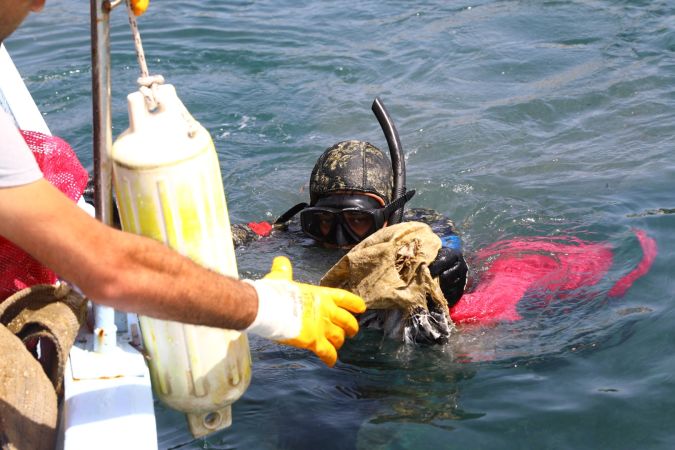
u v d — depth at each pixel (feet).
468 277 11.84
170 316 5.28
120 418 6.10
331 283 9.66
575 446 8.64
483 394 9.53
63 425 6.47
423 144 17.66
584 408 9.17
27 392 5.98
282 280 6.48
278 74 21.30
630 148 16.96
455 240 10.89
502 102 19.36
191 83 20.88
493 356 10.24
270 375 10.08
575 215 14.33
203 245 5.97
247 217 15.20
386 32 23.58
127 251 5.01
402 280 9.49
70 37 23.38
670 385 9.47
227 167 17.13
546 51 21.90
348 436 8.87
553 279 12.05
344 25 24.20
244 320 5.73
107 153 5.92
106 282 4.97
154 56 22.25
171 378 6.33
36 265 6.84
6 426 5.73
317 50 22.50
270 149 17.88
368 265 9.41
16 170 4.83
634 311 11.09
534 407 9.24
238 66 21.75
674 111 18.44
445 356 10.21
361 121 18.88
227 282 5.57
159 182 5.75
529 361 10.10
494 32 23.15
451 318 10.81
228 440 8.87
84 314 6.87
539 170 16.33
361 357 10.25
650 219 13.75
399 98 19.86
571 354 10.22
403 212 12.60
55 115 19.16
